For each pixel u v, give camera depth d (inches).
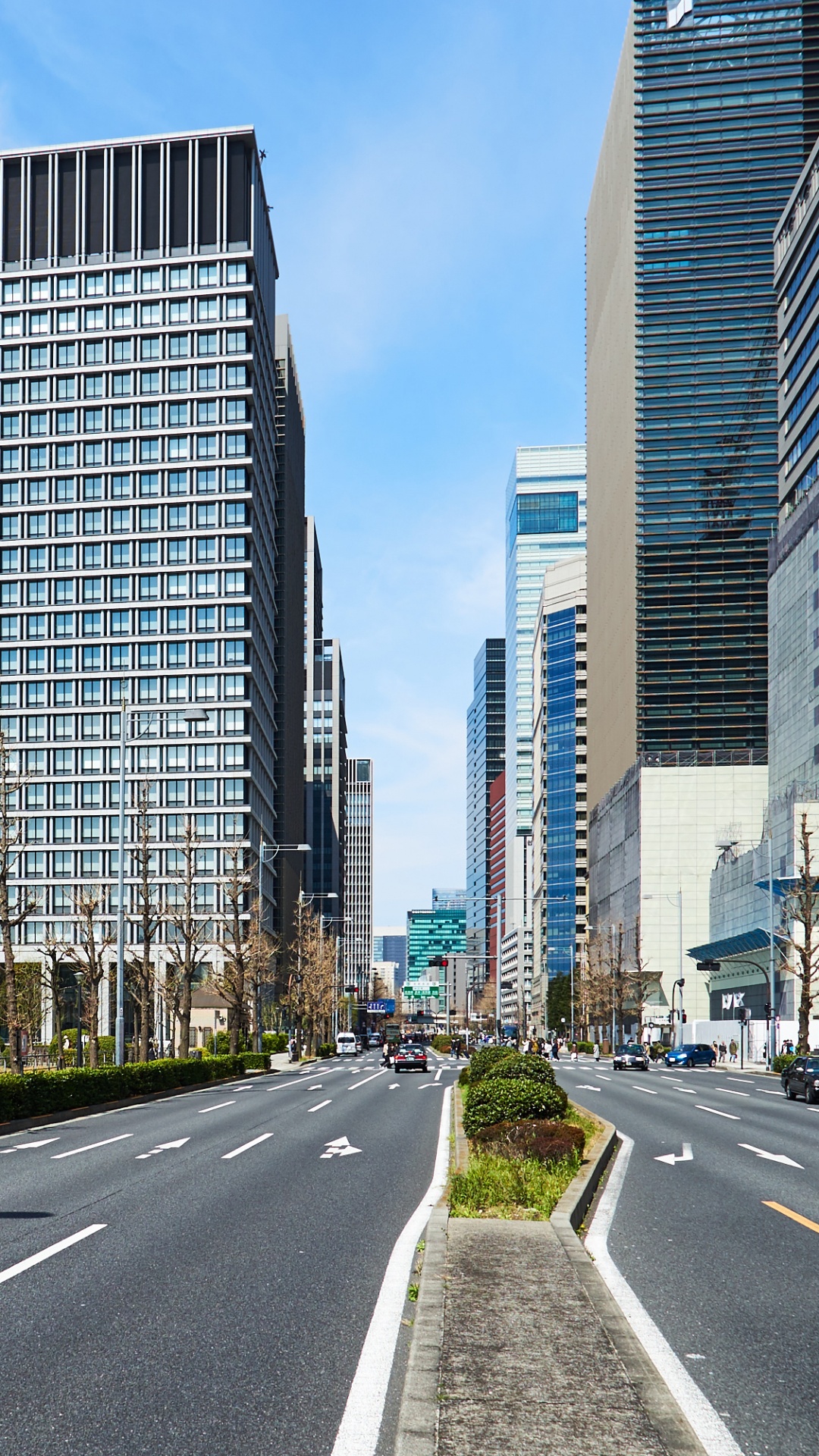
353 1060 3415.4
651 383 5132.9
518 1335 294.2
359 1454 240.1
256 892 4549.7
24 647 4687.5
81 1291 378.6
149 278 4785.9
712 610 4953.3
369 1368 296.2
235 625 4643.2
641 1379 267.1
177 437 4739.2
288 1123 1035.3
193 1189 617.3
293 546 6815.9
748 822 4638.3
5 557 4739.2
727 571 4965.6
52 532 4731.8
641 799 4687.5
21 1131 1004.6
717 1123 1097.4
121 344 4783.5
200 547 4682.6
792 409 3836.1
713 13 5251.0
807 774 3363.7
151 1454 239.9
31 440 4758.9
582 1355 278.4
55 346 4795.8
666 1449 222.7
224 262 4756.4
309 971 3993.6
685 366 5123.0
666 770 4699.8
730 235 5167.3
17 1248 451.2
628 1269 422.6
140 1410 265.6
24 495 4756.4
